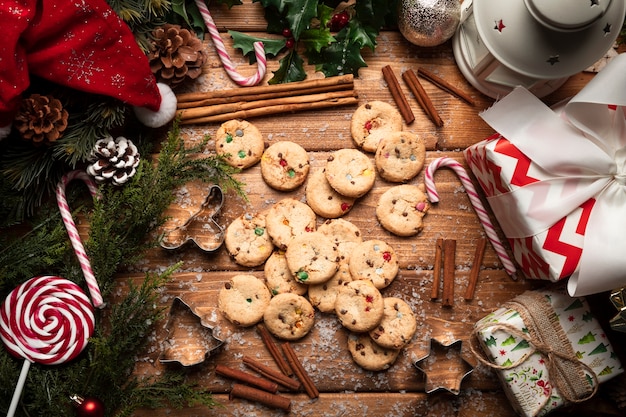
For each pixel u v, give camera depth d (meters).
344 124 0.81
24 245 0.73
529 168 0.73
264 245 0.79
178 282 0.79
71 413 0.72
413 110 0.82
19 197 0.75
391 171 0.79
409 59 0.82
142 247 0.75
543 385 0.75
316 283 0.76
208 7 0.82
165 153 0.75
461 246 0.81
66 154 0.74
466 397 0.79
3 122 0.69
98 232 0.74
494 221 0.81
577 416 0.80
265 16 0.81
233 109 0.80
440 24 0.75
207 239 0.79
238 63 0.82
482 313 0.80
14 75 0.67
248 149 0.79
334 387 0.79
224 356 0.79
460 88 0.82
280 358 0.78
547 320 0.75
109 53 0.70
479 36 0.75
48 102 0.71
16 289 0.74
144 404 0.74
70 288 0.74
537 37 0.71
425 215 0.81
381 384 0.79
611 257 0.70
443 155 0.82
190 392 0.73
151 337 0.78
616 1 0.69
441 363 0.79
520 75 0.78
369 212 0.80
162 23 0.76
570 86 0.82
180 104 0.79
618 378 0.79
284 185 0.79
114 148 0.74
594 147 0.72
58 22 0.68
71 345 0.74
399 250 0.80
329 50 0.81
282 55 0.82
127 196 0.75
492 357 0.75
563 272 0.73
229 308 0.78
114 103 0.73
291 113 0.81
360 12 0.78
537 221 0.73
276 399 0.77
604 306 0.81
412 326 0.77
